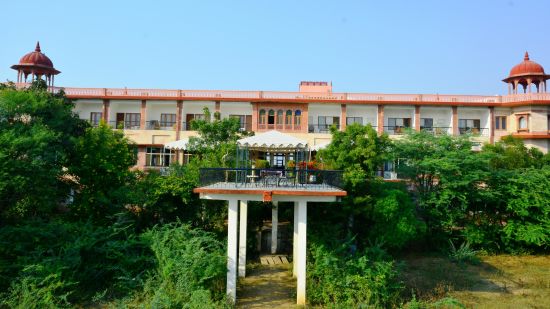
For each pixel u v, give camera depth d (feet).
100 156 54.85
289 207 63.57
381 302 39.06
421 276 50.62
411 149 65.82
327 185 41.88
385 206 53.01
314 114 105.91
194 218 57.36
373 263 42.39
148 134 100.32
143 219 54.70
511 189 62.23
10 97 46.88
